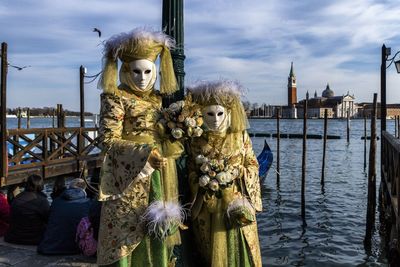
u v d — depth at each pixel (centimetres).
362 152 3216
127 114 273
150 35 276
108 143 262
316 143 4206
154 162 252
